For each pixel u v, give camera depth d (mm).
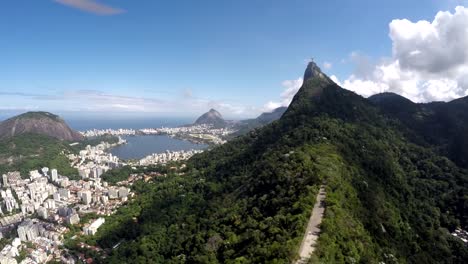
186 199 187250
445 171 173375
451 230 133750
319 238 71312
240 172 194250
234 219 112250
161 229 154375
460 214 141375
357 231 83375
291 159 131375
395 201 129000
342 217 83812
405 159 180500
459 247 117062
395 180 148000
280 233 77625
